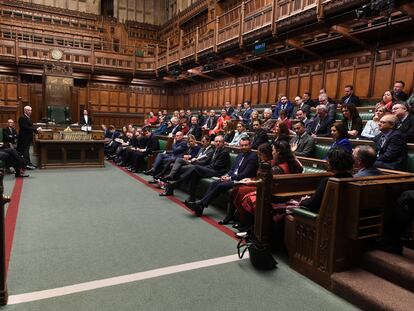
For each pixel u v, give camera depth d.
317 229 2.71
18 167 6.96
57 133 8.34
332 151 2.77
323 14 7.60
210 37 12.59
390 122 3.84
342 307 2.37
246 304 2.39
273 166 3.85
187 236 3.76
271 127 7.18
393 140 3.79
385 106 5.29
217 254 3.27
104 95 17.66
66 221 4.16
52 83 14.78
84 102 17.31
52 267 2.89
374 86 8.71
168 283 2.66
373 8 6.08
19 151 8.10
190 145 6.53
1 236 2.25
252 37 10.13
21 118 8.03
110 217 4.38
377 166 3.81
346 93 7.53
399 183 2.75
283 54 10.88
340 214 2.58
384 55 8.45
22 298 2.39
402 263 2.47
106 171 8.17
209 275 2.82
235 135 6.97
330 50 9.91
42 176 7.18
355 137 5.23
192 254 3.26
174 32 21.16
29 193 5.55
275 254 3.33
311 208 2.84
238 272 2.89
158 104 19.16
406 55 7.94
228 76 14.80
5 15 17.86
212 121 10.50
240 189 3.97
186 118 10.98
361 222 2.61
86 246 3.38
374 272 2.62
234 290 2.58
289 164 3.86
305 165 4.48
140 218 4.38
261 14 9.77
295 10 8.41
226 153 5.35
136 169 8.12
